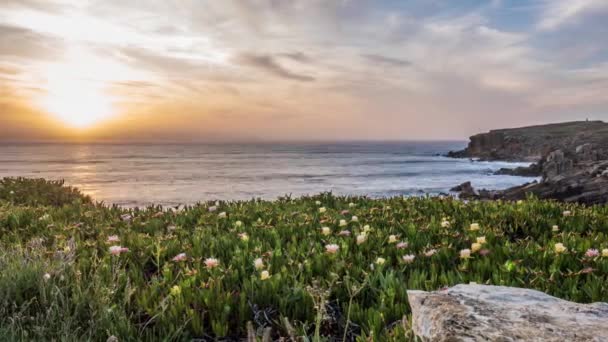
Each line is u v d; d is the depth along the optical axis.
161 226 7.66
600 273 4.27
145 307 3.85
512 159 144.62
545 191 43.88
